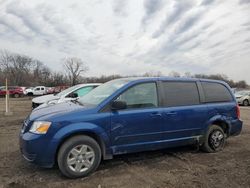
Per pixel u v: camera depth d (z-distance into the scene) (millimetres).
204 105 5906
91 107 4789
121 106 4789
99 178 4422
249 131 8672
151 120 5125
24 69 83625
